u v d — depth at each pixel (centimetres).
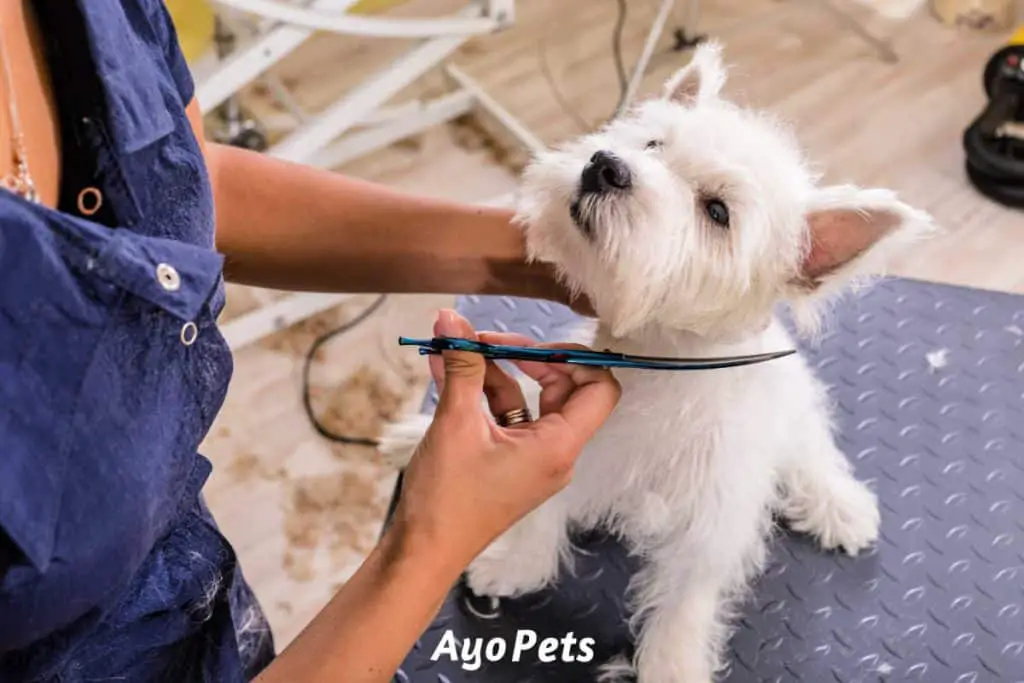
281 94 196
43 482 43
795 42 222
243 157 81
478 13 159
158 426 51
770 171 85
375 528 156
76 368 45
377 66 216
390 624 59
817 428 106
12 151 46
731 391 90
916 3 215
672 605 100
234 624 75
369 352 175
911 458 110
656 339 90
